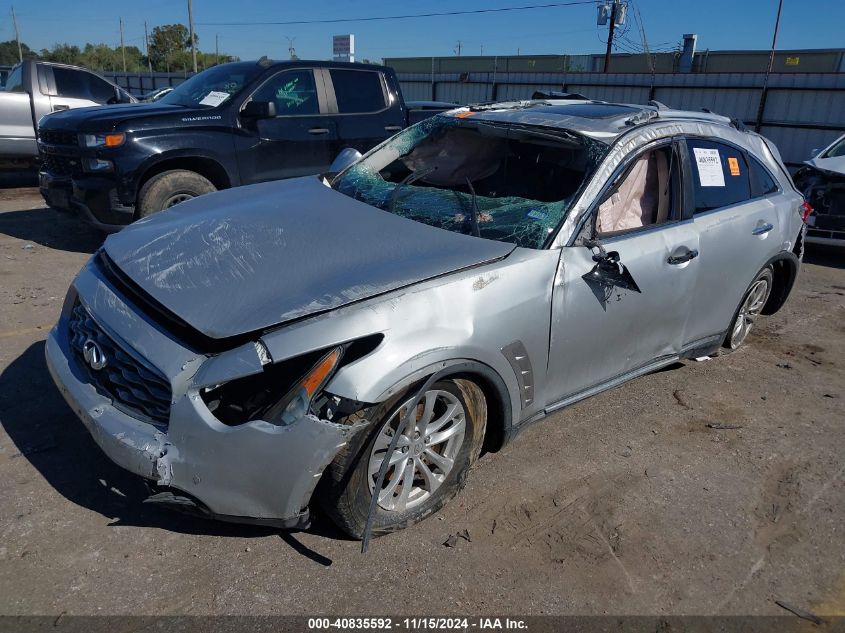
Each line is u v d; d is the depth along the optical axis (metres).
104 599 2.36
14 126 9.73
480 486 3.16
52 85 10.03
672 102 15.91
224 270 2.70
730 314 4.21
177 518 2.79
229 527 2.76
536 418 3.17
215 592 2.43
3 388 3.69
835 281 7.17
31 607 2.30
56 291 5.33
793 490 3.32
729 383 4.47
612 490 3.21
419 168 3.86
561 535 2.87
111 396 2.56
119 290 2.75
